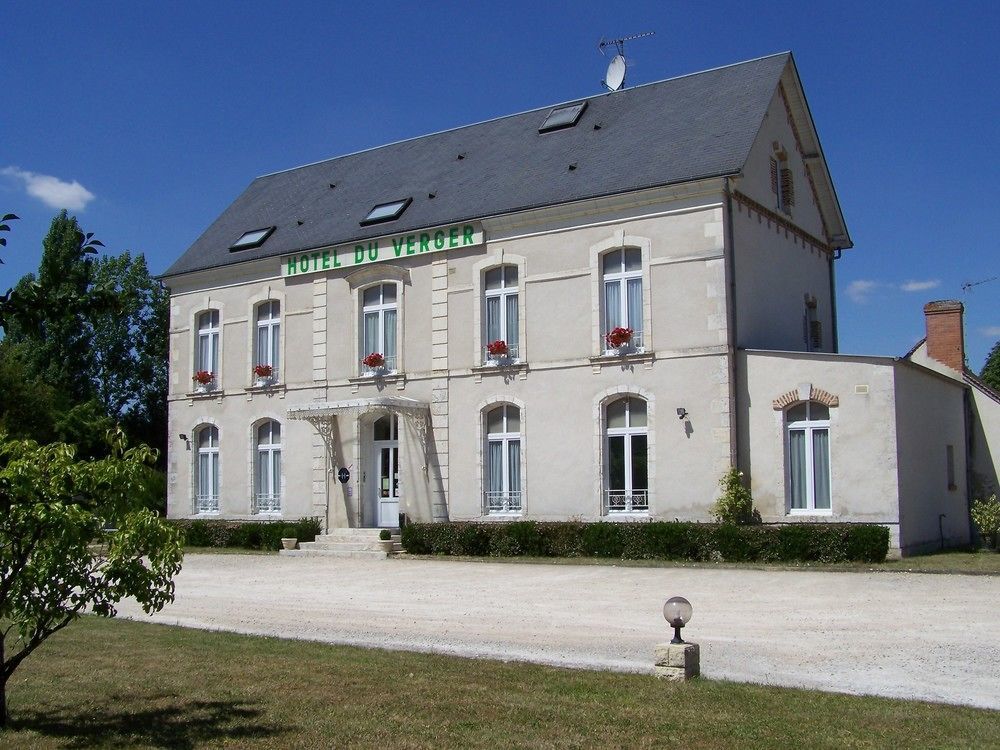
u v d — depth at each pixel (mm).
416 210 23938
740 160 19359
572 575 16547
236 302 26578
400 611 12914
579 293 20844
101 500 7090
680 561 18031
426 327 22984
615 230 20516
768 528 17625
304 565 19828
